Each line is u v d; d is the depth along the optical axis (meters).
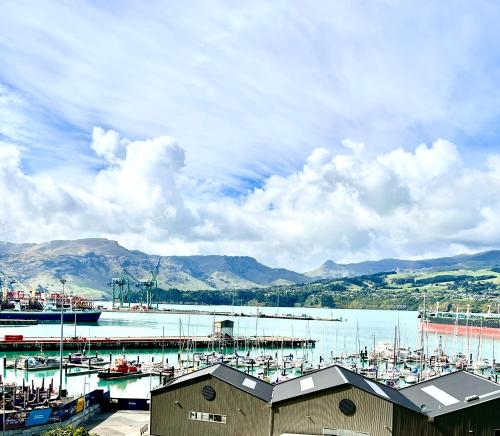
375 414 54.66
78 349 189.12
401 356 178.00
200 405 59.91
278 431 57.22
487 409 54.97
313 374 63.50
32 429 66.25
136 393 110.31
